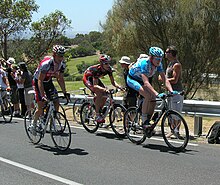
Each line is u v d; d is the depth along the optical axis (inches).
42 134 299.1
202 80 890.1
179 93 277.7
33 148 294.2
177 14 864.3
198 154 271.0
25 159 261.9
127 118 314.0
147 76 287.0
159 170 232.2
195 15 859.4
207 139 325.4
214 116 334.0
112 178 217.9
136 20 892.0
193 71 880.3
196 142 313.0
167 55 323.3
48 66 276.2
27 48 908.6
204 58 868.6
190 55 864.9
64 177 221.1
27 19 882.8
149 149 287.1
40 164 248.8
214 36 858.1
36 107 302.0
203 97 915.4
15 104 470.6
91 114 357.7
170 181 211.6
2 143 312.3
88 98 426.6
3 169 239.0
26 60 904.9
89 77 346.3
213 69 886.4
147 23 884.6
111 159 259.0
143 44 907.4
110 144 306.0
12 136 341.4
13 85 469.7
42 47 908.0
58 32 911.7
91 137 335.0
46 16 898.7
